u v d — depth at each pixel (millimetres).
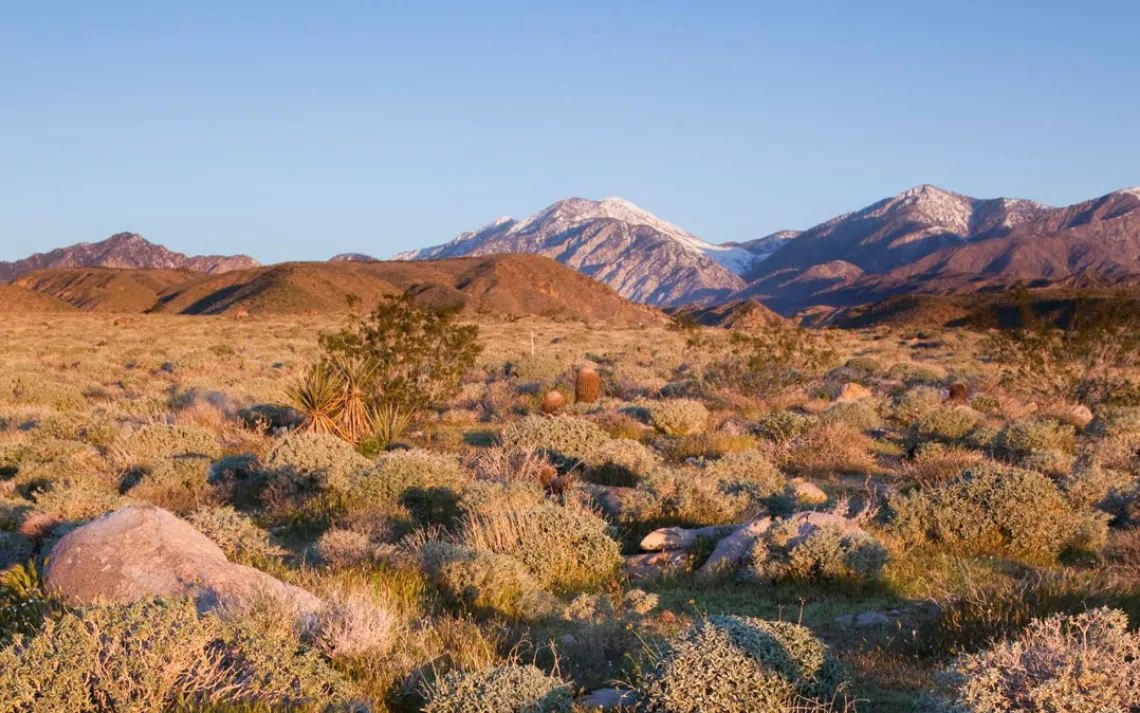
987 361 38500
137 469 14398
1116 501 11945
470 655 5996
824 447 15977
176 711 4742
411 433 18797
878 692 5453
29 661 4719
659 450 16609
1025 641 4926
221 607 6176
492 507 10680
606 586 8508
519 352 41781
